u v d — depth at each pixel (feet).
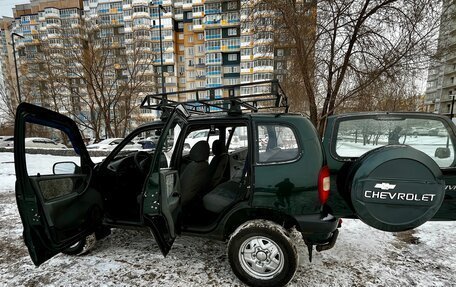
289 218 6.89
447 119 8.23
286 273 6.50
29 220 6.49
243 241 6.84
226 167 11.31
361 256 8.32
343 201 8.37
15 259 8.46
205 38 119.03
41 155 35.53
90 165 8.84
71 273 7.52
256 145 7.00
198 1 121.60
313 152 6.75
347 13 22.68
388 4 21.18
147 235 10.12
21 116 6.39
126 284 6.98
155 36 124.77
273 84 7.77
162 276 7.34
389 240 9.44
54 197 7.22
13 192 17.57
